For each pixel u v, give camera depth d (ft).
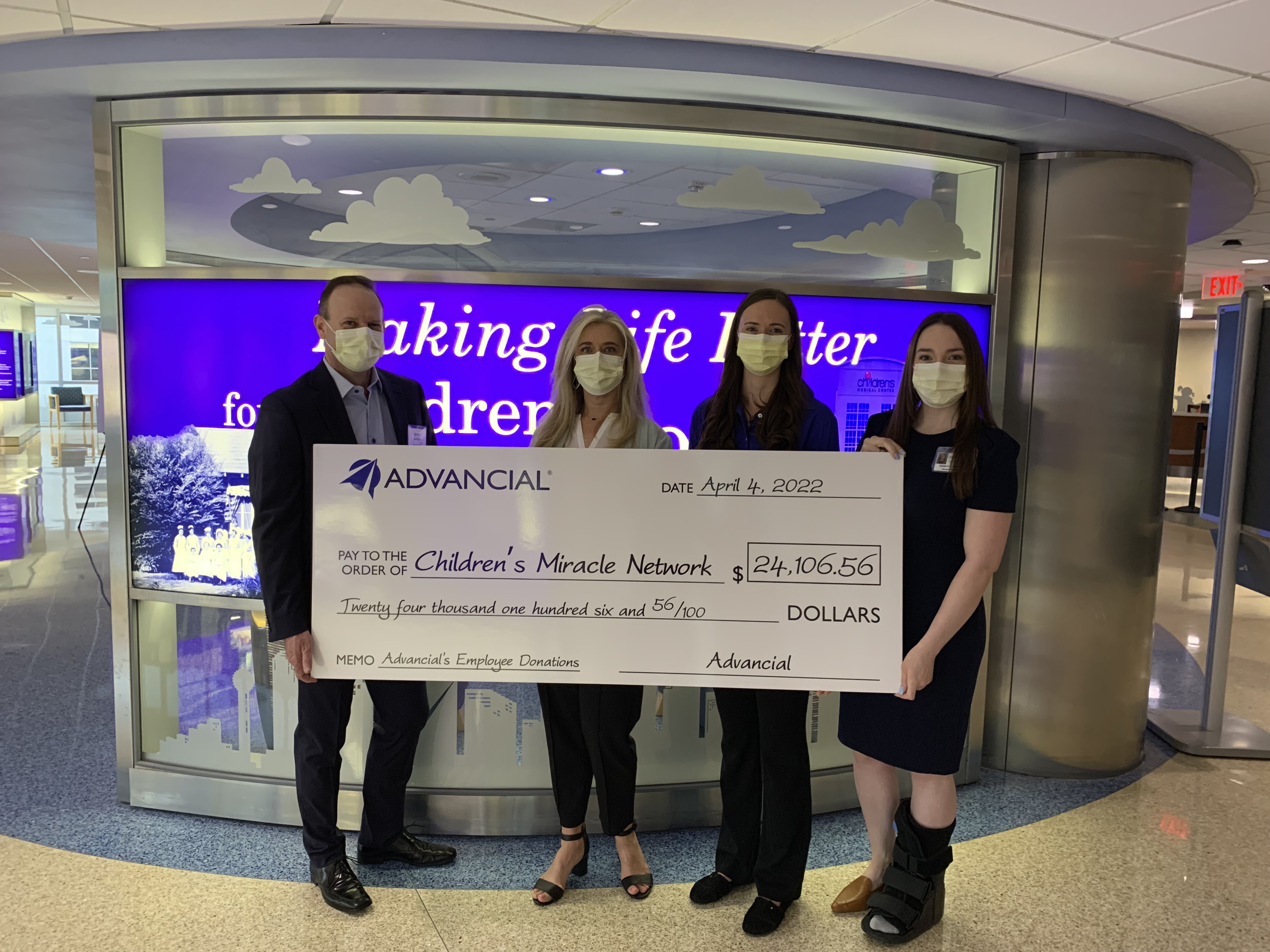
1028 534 10.15
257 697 8.93
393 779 7.96
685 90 8.12
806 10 7.00
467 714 8.85
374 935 6.98
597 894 7.63
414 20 7.32
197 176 8.90
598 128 8.51
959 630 6.53
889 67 8.17
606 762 7.25
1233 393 11.03
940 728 6.57
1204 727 11.47
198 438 8.62
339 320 7.04
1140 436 10.08
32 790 9.44
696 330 8.66
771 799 6.89
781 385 6.89
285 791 8.80
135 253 8.82
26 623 15.39
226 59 7.57
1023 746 10.37
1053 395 9.95
